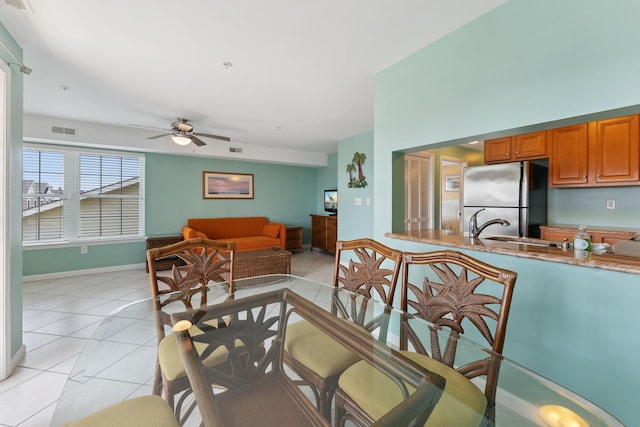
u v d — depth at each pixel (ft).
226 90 9.80
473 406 3.14
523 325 5.49
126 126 14.64
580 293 4.69
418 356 4.23
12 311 6.48
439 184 15.65
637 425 4.13
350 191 16.81
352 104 11.23
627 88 4.24
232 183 20.21
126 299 11.21
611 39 4.36
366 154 15.67
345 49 7.17
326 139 17.54
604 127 9.58
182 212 18.19
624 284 4.22
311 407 3.68
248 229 20.39
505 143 12.03
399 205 8.31
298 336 4.91
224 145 18.20
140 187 16.71
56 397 5.63
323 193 23.68
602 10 4.43
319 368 4.08
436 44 6.80
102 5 5.52
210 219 18.92
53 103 11.09
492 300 3.87
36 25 6.15
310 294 7.34
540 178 11.32
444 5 5.58
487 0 5.46
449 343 4.22
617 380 4.31
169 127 14.60
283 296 6.31
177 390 3.81
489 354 3.89
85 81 9.04
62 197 14.44
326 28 6.31
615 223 10.24
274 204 22.21
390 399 3.29
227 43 6.90
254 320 5.38
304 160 21.67
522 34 5.31
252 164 21.12
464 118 6.28
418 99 7.27
